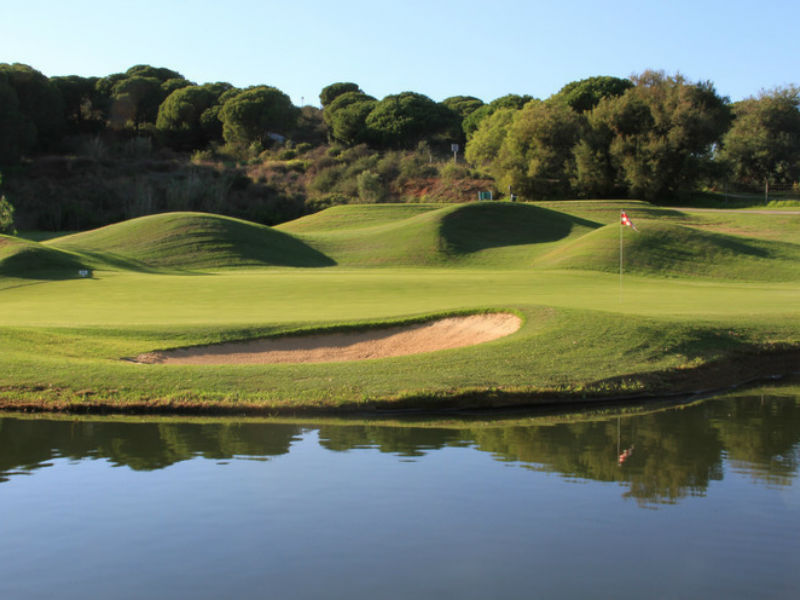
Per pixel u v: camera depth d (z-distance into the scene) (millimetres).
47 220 78062
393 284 30750
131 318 21234
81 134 103375
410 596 6766
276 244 51750
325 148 107125
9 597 6812
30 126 89500
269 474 10164
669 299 25453
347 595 6816
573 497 9281
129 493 9438
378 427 12852
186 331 18406
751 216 58312
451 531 8219
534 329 17906
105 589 6961
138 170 90625
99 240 50812
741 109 88750
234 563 7449
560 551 7703
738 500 9203
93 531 8266
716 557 7586
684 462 10805
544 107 76938
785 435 12305
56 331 18375
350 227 63594
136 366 15812
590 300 25016
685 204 74938
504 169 79188
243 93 106500
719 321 19266
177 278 33781
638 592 6820
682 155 72125
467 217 54094
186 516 8688
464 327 18922
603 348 16656
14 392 14242
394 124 104938
